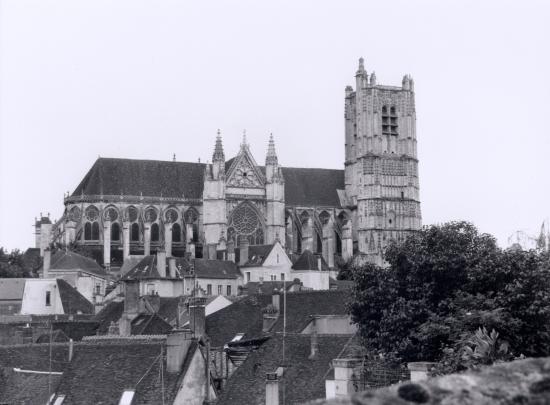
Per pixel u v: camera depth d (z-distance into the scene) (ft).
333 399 72.95
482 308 186.09
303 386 193.98
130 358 209.56
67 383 207.10
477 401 72.79
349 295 240.32
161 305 388.16
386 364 186.70
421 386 73.67
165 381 200.85
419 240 217.15
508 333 178.29
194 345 205.87
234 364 248.52
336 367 183.42
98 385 204.33
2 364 228.22
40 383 213.25
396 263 217.77
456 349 166.09
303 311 278.87
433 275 207.10
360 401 71.77
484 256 204.33
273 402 174.50
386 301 213.05
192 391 201.16
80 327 341.62
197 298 287.48
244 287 590.96
